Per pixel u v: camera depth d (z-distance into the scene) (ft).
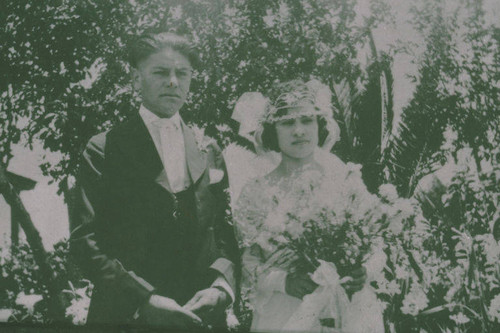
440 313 12.47
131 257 11.88
